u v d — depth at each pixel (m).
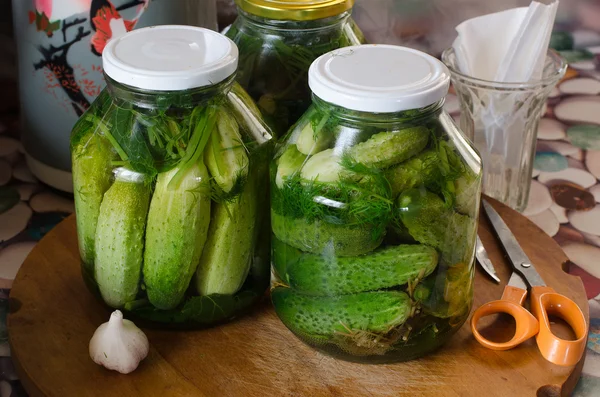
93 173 0.80
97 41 0.96
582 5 1.33
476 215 0.81
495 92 1.03
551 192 1.11
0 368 0.87
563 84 1.29
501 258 0.94
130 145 0.78
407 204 0.75
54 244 0.94
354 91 0.74
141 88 0.77
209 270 0.82
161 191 0.78
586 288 0.97
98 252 0.82
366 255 0.77
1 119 1.21
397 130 0.76
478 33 1.05
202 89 0.78
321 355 0.83
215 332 0.85
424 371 0.82
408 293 0.78
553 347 0.82
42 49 0.97
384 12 1.27
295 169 0.78
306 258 0.79
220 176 0.78
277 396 0.79
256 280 0.86
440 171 0.77
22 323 0.85
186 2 0.98
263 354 0.83
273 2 0.86
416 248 0.77
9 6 1.17
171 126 0.78
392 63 0.79
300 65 0.88
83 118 0.83
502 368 0.82
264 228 0.85
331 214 0.76
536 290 0.87
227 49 0.80
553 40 1.36
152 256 0.80
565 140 1.19
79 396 0.79
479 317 0.85
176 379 0.81
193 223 0.79
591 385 0.87
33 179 1.10
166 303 0.82
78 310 0.87
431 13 1.28
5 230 1.02
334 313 0.79
